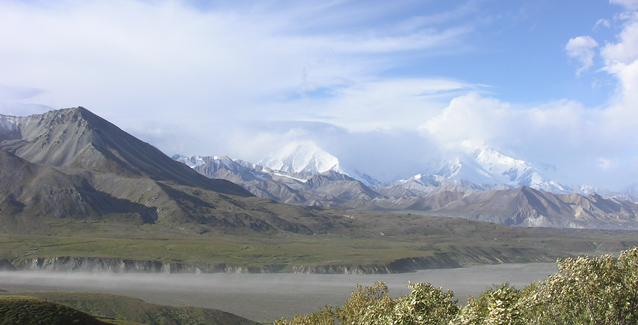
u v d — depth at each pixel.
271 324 140.12
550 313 50.91
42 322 77.38
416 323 45.81
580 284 50.81
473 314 45.31
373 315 51.81
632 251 52.16
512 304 43.69
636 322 49.41
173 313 143.75
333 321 60.41
